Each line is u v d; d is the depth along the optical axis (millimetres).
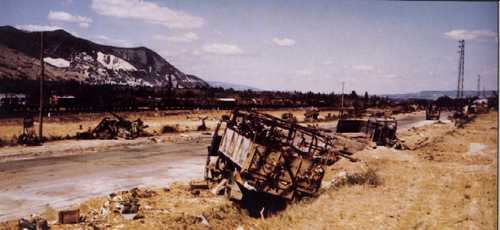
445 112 96125
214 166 19094
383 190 17625
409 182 19422
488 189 17094
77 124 42250
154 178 20906
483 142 36344
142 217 13219
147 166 24172
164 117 55531
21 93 60312
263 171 14625
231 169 17625
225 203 15109
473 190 17172
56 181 19344
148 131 40500
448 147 33875
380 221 13094
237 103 76125
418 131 48938
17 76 107438
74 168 22641
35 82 68062
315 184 15172
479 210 14008
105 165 23938
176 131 42094
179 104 68188
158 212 13844
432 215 13812
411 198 16141
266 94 113500
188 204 15078
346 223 12922
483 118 60156
